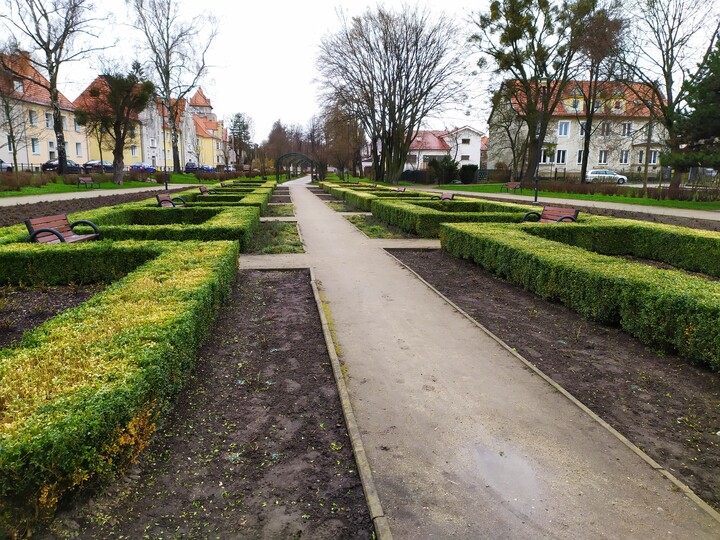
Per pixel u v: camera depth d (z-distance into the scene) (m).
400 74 46.72
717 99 22.88
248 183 42.97
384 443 3.44
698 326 4.62
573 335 5.68
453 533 2.60
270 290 7.43
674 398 4.16
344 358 4.95
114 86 34.28
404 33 44.44
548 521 2.70
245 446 3.36
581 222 11.66
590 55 31.28
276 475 3.06
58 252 7.09
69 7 32.38
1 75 30.97
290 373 4.51
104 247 7.18
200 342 4.67
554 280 6.78
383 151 55.81
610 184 33.50
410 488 2.96
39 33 33.31
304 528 2.62
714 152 22.97
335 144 68.69
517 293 7.54
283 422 3.68
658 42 30.94
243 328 5.66
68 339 3.53
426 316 6.36
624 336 5.62
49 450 2.28
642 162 58.09
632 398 4.16
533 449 3.39
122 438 2.75
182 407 3.82
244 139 102.56
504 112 49.25
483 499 2.88
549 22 37.22
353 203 23.03
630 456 3.32
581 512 2.78
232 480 3.00
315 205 24.14
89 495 2.70
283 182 65.12
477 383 4.41
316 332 5.59
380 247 11.34
